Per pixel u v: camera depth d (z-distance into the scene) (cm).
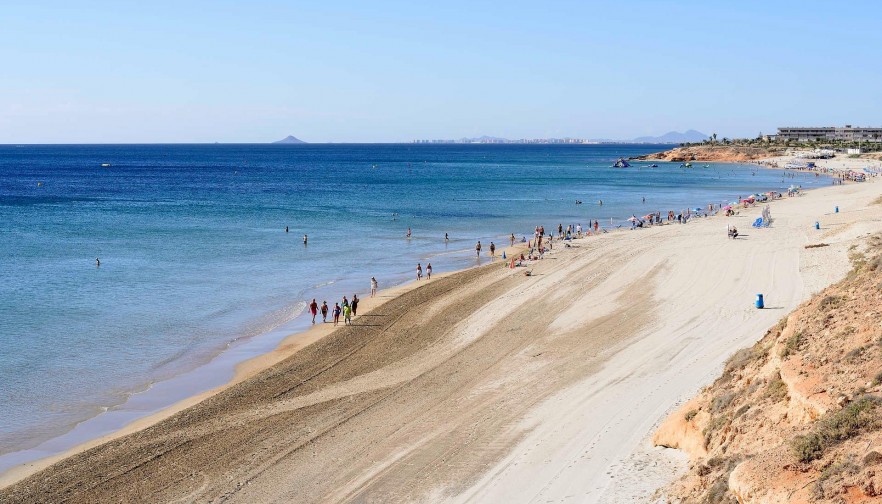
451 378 2884
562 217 9244
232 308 4444
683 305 3781
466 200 11544
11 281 5147
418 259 6256
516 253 6331
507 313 3878
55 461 2314
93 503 2000
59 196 12162
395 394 2742
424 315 4009
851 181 13800
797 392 1606
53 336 3778
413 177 17675
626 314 3684
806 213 7862
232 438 2408
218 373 3212
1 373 3183
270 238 7450
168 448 2350
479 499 1862
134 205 10731
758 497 1269
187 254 6444
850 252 4684
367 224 8594
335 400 2723
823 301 2031
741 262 4850
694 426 1928
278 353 3488
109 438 2492
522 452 2114
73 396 2923
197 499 1994
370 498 1933
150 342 3700
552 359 3027
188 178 17325
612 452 2033
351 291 4909
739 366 2070
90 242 7081
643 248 5794
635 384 2598
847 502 1131
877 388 1464
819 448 1321
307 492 1997
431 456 2155
